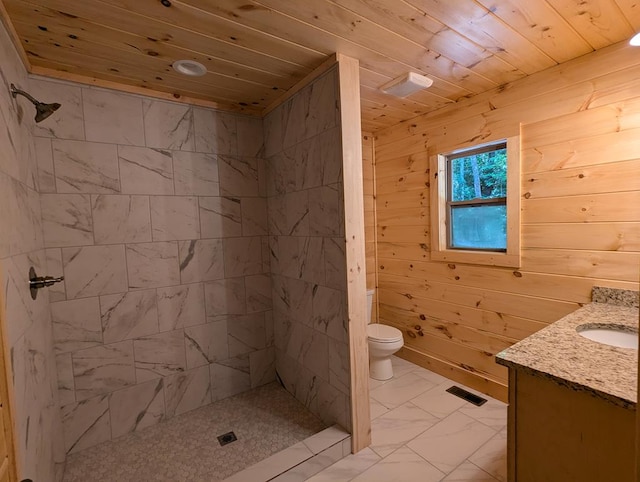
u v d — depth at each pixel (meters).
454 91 2.26
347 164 1.75
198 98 2.23
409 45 1.64
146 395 2.10
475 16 1.41
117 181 1.98
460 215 2.58
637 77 1.62
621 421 0.90
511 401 1.15
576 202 1.86
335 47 1.64
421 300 2.83
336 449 1.77
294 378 2.38
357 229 1.80
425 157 2.70
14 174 1.25
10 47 1.35
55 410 1.67
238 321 2.47
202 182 2.29
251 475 1.58
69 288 1.84
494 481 1.60
